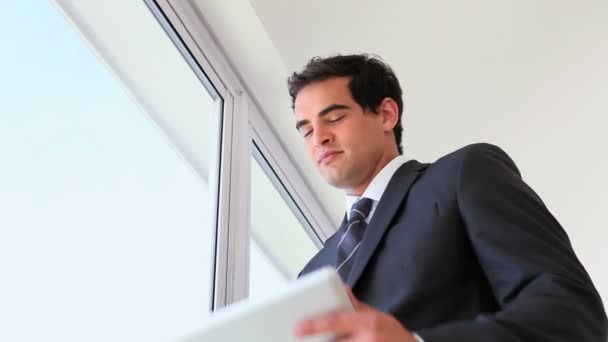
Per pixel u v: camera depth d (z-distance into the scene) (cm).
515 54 245
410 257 102
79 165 162
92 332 145
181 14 210
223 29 222
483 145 117
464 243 103
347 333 58
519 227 97
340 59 145
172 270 177
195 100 218
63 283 143
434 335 70
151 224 178
